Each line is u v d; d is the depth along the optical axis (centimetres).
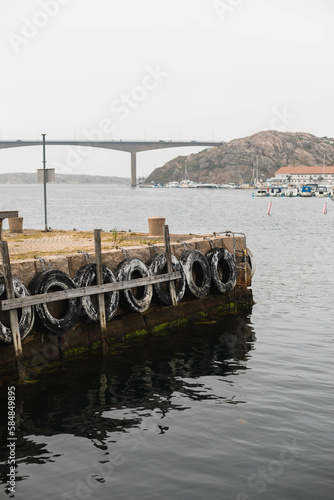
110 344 1583
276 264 3145
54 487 819
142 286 1689
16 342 1255
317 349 1532
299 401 1138
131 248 1736
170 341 1634
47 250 2000
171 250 1880
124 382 1278
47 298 1338
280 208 11662
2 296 1300
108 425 1036
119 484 827
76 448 942
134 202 13438
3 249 1233
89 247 2106
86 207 10394
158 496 794
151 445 950
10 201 13425
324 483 820
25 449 941
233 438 970
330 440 954
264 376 1309
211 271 1961
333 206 13038
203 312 1917
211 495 795
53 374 1331
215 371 1355
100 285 1484
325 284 2520
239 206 12312
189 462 889
